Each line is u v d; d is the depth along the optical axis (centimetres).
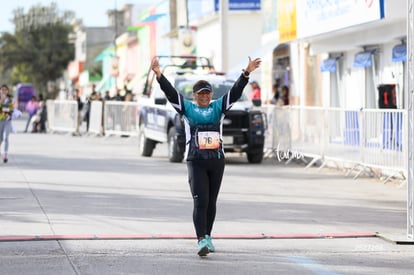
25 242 1934
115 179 3328
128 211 2447
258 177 3475
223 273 1656
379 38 4109
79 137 6800
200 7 7756
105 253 1827
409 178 2034
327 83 5119
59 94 16912
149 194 2852
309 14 4378
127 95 6712
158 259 1777
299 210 2519
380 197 2841
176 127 4050
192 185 1830
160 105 4216
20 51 17188
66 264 1711
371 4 3541
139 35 12019
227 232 2114
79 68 15825
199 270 1680
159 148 5269
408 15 2077
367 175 3484
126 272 1648
